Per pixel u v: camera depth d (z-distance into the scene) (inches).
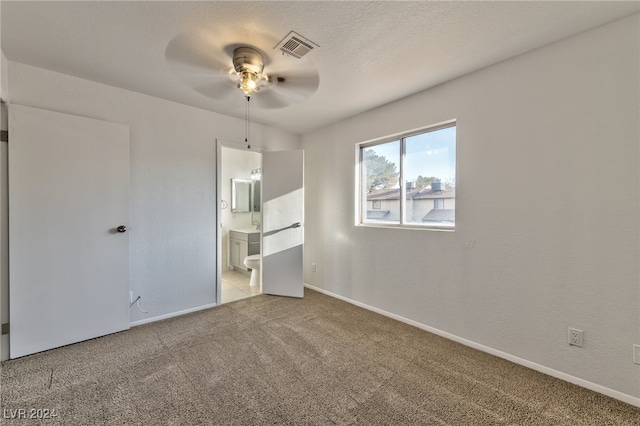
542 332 73.2
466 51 73.9
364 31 65.4
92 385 66.2
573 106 67.6
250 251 174.1
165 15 60.2
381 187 119.0
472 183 86.2
